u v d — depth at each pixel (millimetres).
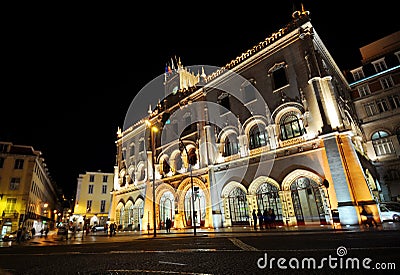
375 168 26031
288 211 19609
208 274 4910
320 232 12578
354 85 29578
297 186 20906
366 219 15547
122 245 13141
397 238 8344
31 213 42500
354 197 16703
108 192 61062
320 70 20812
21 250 13414
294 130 21469
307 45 21984
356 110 28703
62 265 7188
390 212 16781
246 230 17453
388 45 30469
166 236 18609
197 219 26891
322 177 18422
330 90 19953
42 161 49812
